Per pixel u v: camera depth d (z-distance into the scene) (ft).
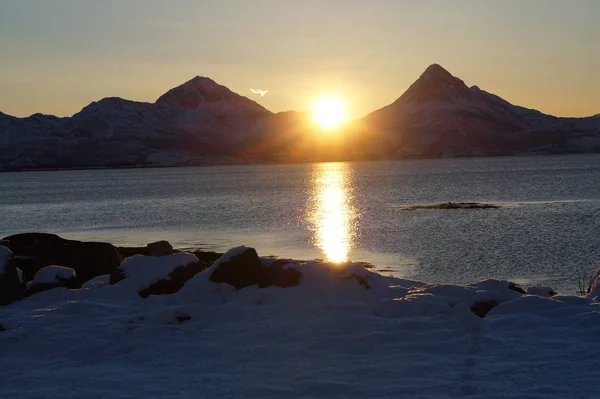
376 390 23.77
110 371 26.76
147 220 194.59
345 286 37.70
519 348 28.02
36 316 36.27
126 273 43.32
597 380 23.82
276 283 38.50
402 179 497.46
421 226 157.48
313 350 28.73
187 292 38.83
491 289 39.17
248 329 31.99
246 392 23.85
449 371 25.66
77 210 249.75
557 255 107.65
